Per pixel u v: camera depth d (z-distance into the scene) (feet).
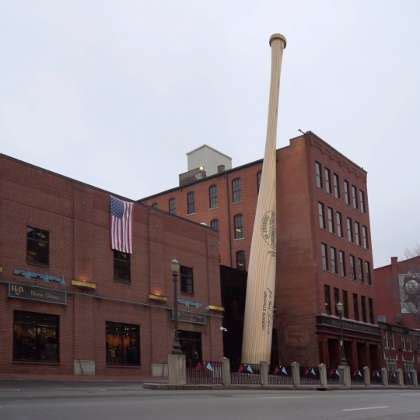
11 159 107.45
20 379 99.50
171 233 145.38
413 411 50.08
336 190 207.72
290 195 193.16
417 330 258.37
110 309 122.72
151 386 85.66
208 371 102.22
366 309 215.51
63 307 112.16
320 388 118.42
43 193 112.47
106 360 120.06
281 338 186.29
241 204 209.26
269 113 172.76
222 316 158.71
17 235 106.01
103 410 42.60
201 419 38.32
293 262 188.85
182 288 146.20
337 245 200.75
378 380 191.21
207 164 241.55
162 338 135.54
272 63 175.42
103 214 125.39
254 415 42.04
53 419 36.24
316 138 198.18
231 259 207.00
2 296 101.14
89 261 119.44
